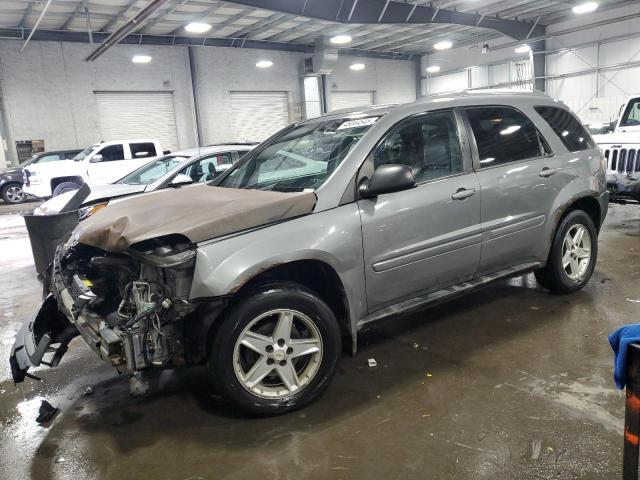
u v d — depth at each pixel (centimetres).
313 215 286
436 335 377
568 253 426
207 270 253
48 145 1689
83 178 1360
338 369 334
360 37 2012
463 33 2044
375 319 311
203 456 252
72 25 1577
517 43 1895
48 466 253
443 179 336
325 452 248
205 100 1947
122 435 276
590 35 1842
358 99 2358
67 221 600
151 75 1830
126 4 1386
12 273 677
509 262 382
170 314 258
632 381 152
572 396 282
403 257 314
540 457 233
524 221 377
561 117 422
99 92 1758
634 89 1747
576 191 405
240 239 265
